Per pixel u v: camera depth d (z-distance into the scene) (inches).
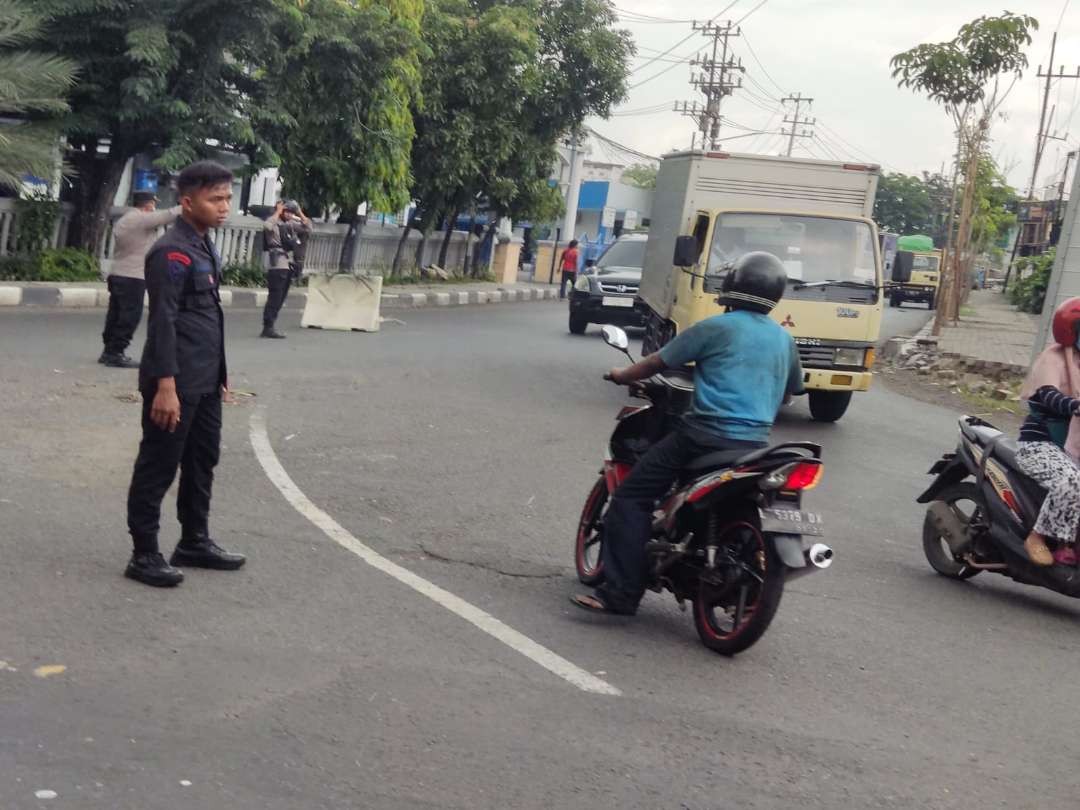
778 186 566.9
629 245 967.6
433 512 315.3
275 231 649.0
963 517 305.6
